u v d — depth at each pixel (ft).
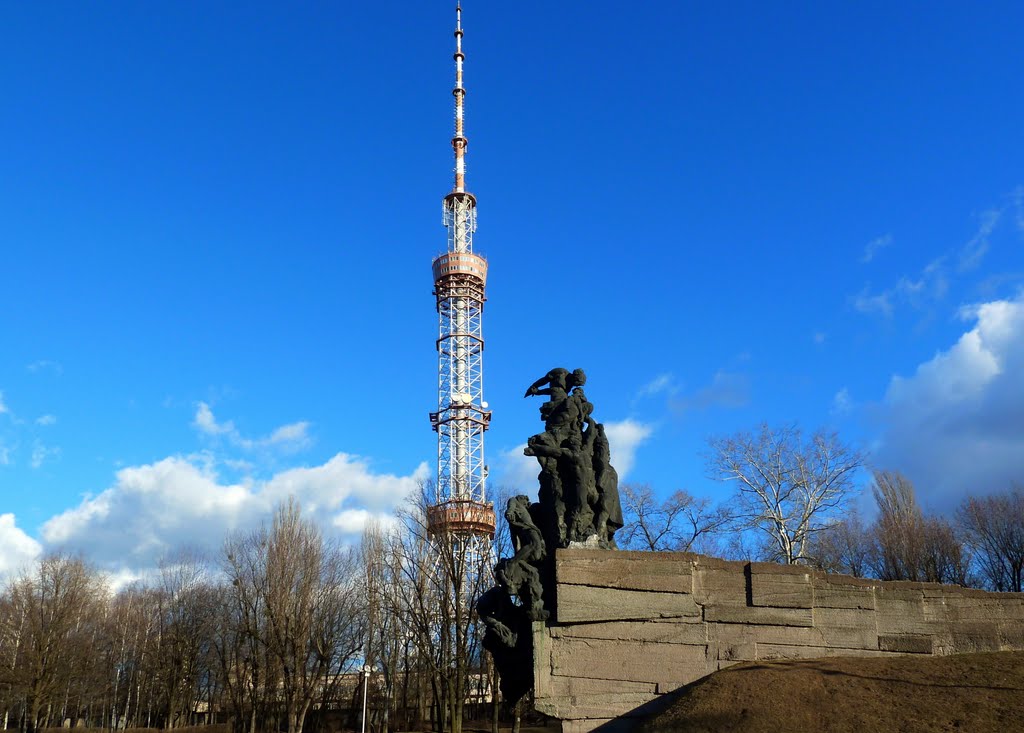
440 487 296.51
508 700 88.02
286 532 232.32
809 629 82.02
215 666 291.17
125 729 268.62
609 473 88.79
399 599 218.79
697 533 210.79
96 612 307.17
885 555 220.64
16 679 248.32
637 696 77.92
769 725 65.98
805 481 197.77
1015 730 60.70
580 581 80.18
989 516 221.87
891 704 66.74
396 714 253.24
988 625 84.84
